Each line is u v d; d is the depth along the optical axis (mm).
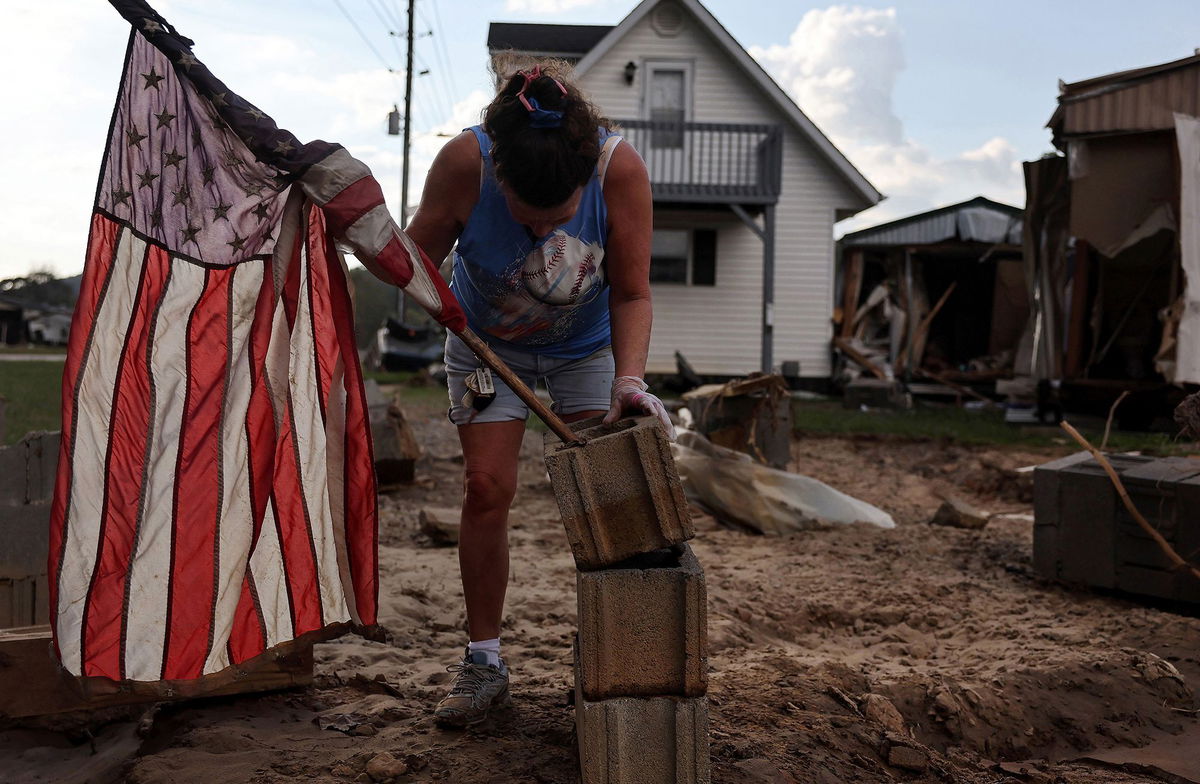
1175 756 3143
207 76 2627
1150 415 13914
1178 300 11008
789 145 21219
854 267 22016
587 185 2688
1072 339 14492
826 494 7105
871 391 17984
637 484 2252
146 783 2578
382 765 2588
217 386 2785
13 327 60500
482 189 2723
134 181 2682
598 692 2191
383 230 2596
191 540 2771
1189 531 4832
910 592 5238
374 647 3918
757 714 3016
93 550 2684
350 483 2947
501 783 2531
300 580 2955
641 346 2699
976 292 22734
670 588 2191
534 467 10000
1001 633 4469
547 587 5047
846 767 2754
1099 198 11398
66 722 3264
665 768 2189
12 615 3838
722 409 8062
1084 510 5270
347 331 2914
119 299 2682
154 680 2732
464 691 2932
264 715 3088
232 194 2730
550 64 2842
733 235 21359
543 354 3045
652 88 20984
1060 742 3346
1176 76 10953
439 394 20312
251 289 2805
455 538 6211
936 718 3328
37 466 3908
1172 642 4273
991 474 9422
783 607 4867
